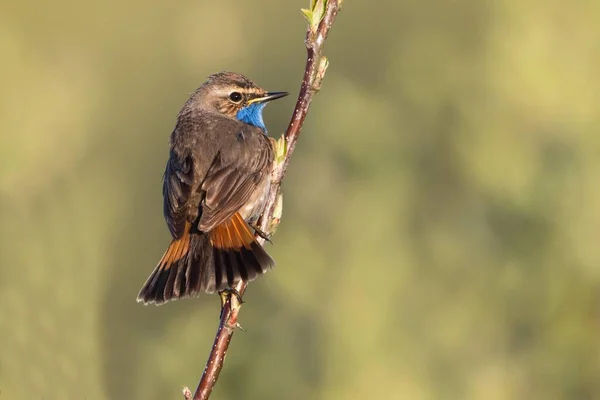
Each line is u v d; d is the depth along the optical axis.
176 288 9.21
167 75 21.09
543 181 14.38
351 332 13.76
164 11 21.45
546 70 14.50
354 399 13.55
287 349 14.07
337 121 15.71
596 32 14.53
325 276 14.30
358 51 20.38
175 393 14.10
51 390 11.34
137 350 14.65
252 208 10.56
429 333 14.23
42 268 12.40
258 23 20.72
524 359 14.23
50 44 20.81
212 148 10.52
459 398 13.86
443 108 15.88
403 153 15.59
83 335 11.91
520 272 14.41
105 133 19.75
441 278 14.59
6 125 16.56
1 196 15.10
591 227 14.24
